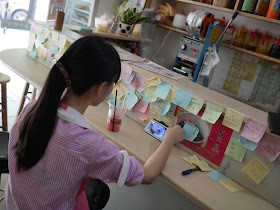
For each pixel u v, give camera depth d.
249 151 1.54
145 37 3.62
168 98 1.77
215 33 2.97
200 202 1.36
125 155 1.13
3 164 1.58
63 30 2.56
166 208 1.89
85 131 1.03
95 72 0.97
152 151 1.66
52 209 1.04
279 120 1.44
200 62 2.99
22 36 5.29
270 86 3.03
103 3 3.70
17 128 1.10
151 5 3.76
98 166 1.05
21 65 2.54
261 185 1.51
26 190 1.04
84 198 1.30
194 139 1.72
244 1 2.87
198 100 1.65
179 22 3.45
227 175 1.62
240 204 1.40
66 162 0.99
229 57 3.28
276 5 2.73
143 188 1.99
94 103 1.07
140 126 1.94
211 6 3.13
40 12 4.75
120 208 2.11
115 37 3.25
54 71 0.98
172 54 3.76
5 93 2.68
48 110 0.98
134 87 1.94
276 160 1.45
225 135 1.61
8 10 4.71
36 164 1.00
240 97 3.26
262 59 3.05
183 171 1.54
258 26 3.09
